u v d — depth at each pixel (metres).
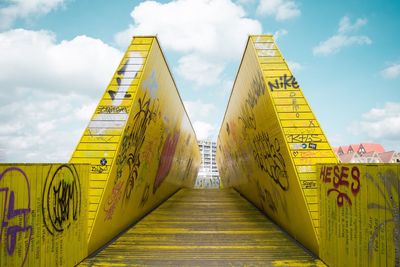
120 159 5.89
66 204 4.23
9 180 2.99
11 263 2.99
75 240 4.52
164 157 10.70
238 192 15.66
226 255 5.16
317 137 5.86
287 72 6.75
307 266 4.62
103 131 5.89
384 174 3.07
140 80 6.53
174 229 7.10
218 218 8.50
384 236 3.07
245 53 8.27
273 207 7.70
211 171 95.56
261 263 4.76
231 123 13.30
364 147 65.06
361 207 3.54
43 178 3.63
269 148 7.16
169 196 13.98
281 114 6.16
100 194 5.23
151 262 4.79
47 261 3.69
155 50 7.36
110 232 5.95
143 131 7.32
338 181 4.18
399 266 2.81
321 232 4.85
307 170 5.49
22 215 3.20
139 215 8.27
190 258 5.00
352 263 3.75
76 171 4.59
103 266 4.59
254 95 7.85
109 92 6.40
